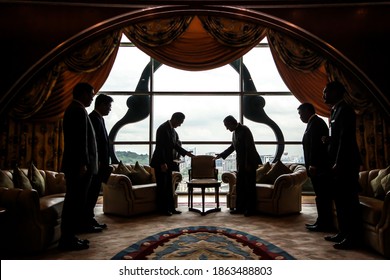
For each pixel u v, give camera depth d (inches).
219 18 223.0
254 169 165.9
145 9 209.3
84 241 107.3
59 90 217.5
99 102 133.7
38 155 213.5
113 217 158.2
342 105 108.4
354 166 103.6
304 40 216.1
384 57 202.5
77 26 205.6
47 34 203.8
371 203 107.9
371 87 202.4
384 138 207.2
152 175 187.8
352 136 104.5
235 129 172.7
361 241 106.1
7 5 201.5
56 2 198.5
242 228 134.2
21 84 201.3
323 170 124.6
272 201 161.0
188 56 229.9
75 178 101.3
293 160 247.3
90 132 109.9
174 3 203.8
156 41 222.5
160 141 166.9
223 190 256.7
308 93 226.4
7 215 97.9
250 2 200.1
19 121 209.9
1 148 205.2
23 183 121.3
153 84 250.5
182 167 241.4
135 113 250.4
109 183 159.9
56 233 109.6
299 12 207.6
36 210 98.8
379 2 194.5
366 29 204.2
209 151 248.7
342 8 205.5
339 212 109.1
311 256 96.3
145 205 165.0
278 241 113.7
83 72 219.6
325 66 217.5
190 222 146.4
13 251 97.0
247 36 223.3
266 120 249.8
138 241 113.3
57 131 218.7
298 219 154.1
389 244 92.6
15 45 201.8
